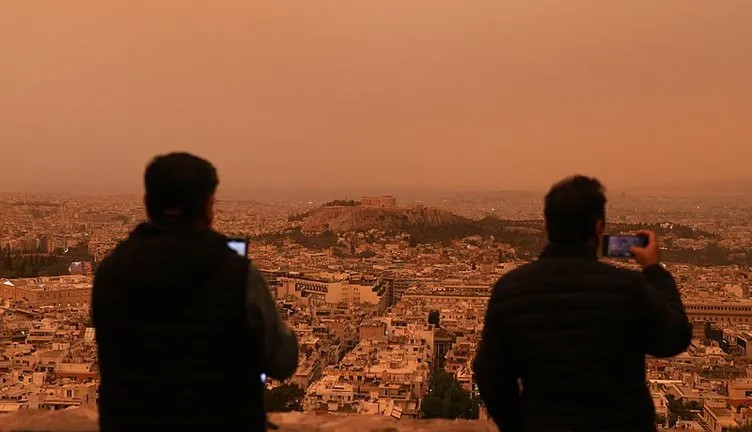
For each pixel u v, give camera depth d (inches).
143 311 144.9
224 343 147.3
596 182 173.2
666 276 172.9
